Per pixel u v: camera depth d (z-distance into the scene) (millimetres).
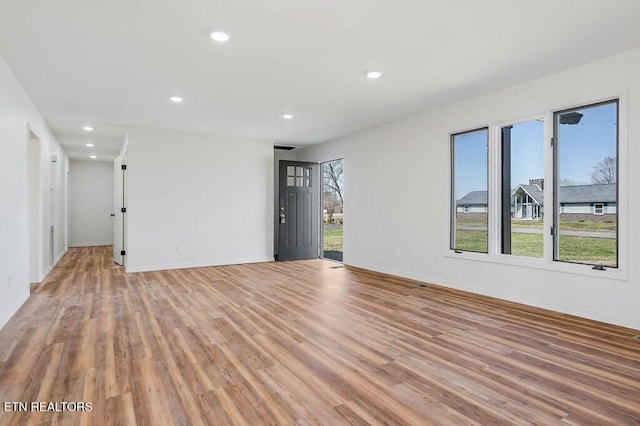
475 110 4656
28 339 3057
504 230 4520
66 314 3770
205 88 4246
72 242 10219
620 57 3342
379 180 6262
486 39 3039
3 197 3432
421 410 1996
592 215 3654
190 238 6699
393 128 5953
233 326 3398
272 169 7484
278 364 2578
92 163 10461
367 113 5418
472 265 4746
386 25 2795
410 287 5059
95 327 3361
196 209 6746
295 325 3426
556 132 3891
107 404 2049
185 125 6137
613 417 1934
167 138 6480
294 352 2791
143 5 2496
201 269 6512
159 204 6430
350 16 2662
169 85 4137
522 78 3980
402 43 3104
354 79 3980
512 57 3404
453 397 2135
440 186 5160
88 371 2461
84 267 6691
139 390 2207
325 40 3045
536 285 4047
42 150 5512
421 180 5457
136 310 3924
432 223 5293
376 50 3244
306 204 7973
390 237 6039
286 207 7738
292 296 4555
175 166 6551
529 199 4277
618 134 3381
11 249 3709
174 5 2500
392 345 2934
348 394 2168
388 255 6082
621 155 3348
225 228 7027
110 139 7254
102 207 10586
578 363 2596
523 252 4336
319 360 2646
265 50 3230
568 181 3836
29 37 2967
